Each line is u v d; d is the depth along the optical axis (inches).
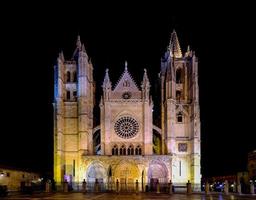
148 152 4092.0
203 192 3550.7
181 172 4124.0
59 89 4089.6
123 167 3973.9
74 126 4126.5
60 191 3580.2
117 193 3277.6
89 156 3946.9
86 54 4190.5
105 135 4111.7
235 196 2696.9
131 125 4160.9
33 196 2534.5
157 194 3120.1
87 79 4170.8
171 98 4146.2
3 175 3206.2
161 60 4579.2
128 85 4229.8
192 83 4210.1
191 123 4148.6
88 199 2175.2
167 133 4097.0
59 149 3969.0
